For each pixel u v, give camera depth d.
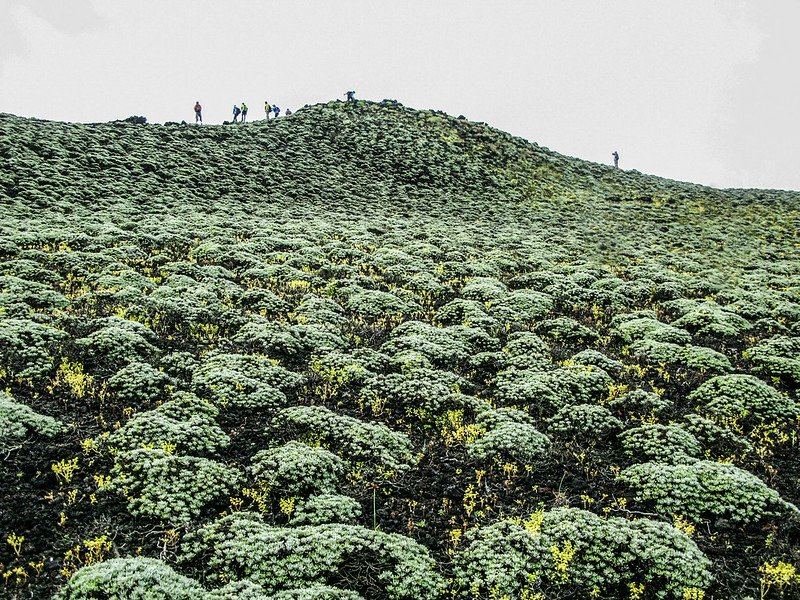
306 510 10.39
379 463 12.05
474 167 62.75
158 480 10.32
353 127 68.62
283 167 55.62
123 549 8.90
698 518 10.79
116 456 10.84
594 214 53.62
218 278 23.95
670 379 17.23
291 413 13.38
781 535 10.40
